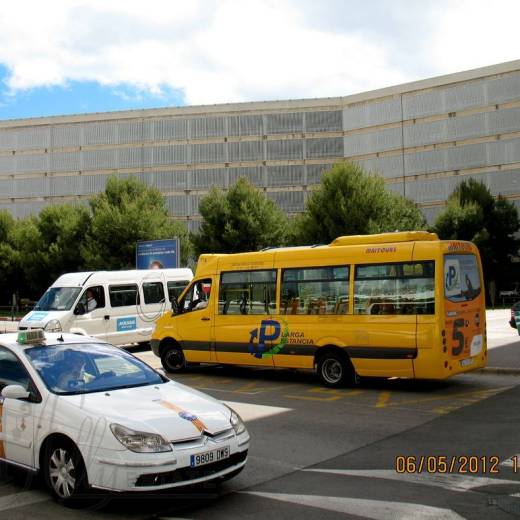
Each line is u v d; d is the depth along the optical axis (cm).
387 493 573
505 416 905
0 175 6419
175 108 5988
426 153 5466
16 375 636
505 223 4803
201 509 541
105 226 4162
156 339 1501
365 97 5709
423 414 941
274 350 1284
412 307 1111
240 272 1366
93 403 568
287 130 5809
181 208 5906
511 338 1962
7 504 564
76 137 6216
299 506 543
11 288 5406
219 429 556
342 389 1197
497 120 5194
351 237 1235
